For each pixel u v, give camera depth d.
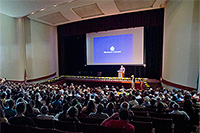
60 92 6.37
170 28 9.52
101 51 15.81
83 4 10.45
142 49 13.91
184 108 3.30
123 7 11.18
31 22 12.92
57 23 14.78
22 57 12.20
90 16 12.95
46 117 2.91
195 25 7.08
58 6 10.62
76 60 18.06
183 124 2.71
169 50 9.64
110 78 13.43
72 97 5.21
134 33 14.13
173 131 2.76
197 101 4.46
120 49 14.84
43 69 14.44
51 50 15.70
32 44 13.04
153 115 3.18
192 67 7.27
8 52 12.41
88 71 16.50
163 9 11.36
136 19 12.25
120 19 12.78
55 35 16.36
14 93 5.85
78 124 2.27
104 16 13.25
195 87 7.09
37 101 4.15
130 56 14.45
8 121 2.61
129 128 2.03
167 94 5.55
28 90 6.69
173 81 8.98
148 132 2.30
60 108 3.88
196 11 7.02
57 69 16.91
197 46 7.04
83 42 17.41
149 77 14.29
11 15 10.80
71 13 11.98
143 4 10.66
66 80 14.75
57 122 2.40
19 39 11.98
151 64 14.09
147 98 4.68
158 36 13.50
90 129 2.20
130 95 5.60
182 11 7.99
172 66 9.13
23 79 12.32
